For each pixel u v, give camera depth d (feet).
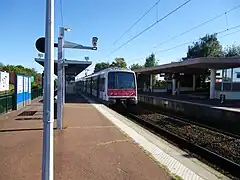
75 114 52.49
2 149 24.79
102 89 82.94
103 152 24.61
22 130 34.01
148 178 18.12
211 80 112.06
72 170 19.52
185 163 21.93
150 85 200.23
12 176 18.06
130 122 43.91
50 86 12.30
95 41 37.73
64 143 27.76
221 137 42.73
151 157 23.21
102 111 58.49
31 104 72.54
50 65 12.31
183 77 177.27
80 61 78.89
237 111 52.06
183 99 104.58
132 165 20.89
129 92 78.54
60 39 34.53
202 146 37.83
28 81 73.10
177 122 57.88
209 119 61.46
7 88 59.52
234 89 103.65
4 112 51.34
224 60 91.81
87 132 33.94
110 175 18.62
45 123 12.34
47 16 12.31
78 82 207.72
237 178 25.29
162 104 90.89
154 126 53.47
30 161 21.25
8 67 183.73
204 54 212.23
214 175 19.54
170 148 26.76
